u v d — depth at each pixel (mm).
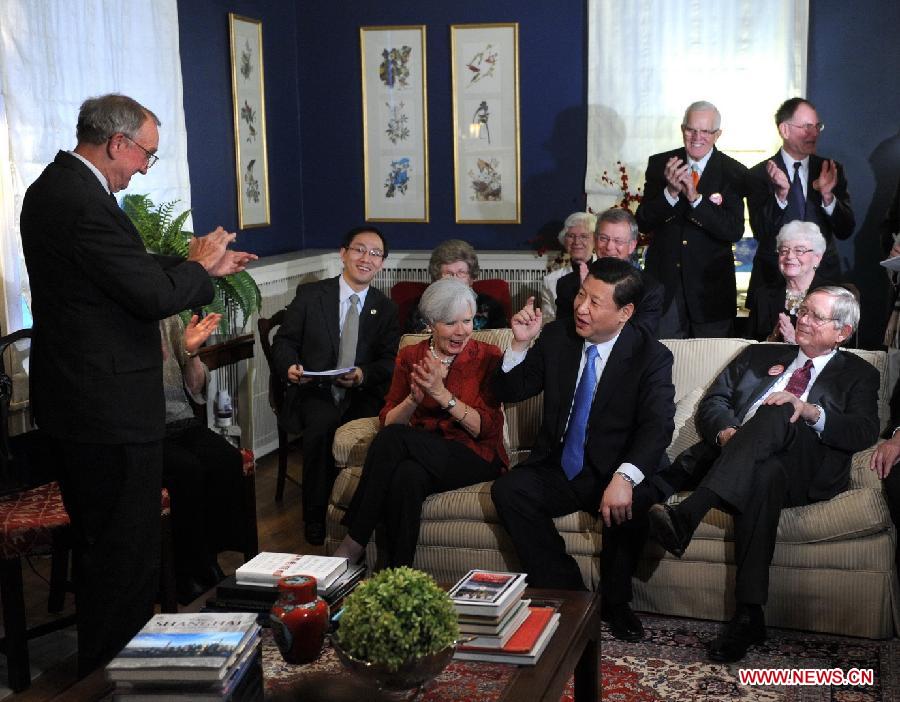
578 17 5602
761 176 4605
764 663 2906
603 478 3180
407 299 5242
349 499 3447
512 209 5887
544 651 2156
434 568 3346
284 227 6051
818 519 3021
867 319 5316
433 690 1997
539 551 3123
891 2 5102
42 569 3781
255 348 5301
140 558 2740
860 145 5242
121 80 4402
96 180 2598
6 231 3814
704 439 3354
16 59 3812
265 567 2438
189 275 2666
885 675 2816
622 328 3270
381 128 6035
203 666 1849
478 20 5762
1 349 3014
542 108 5750
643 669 2881
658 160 4699
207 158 5223
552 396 3283
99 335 2604
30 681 2873
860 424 3135
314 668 2117
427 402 3432
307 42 6070
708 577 3137
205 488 3457
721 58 5344
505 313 5090
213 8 5211
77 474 2680
